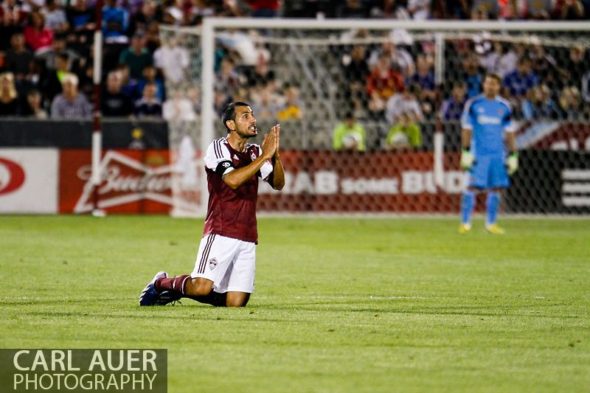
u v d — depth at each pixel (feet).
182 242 125.80
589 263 109.81
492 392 51.47
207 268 74.84
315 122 166.81
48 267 100.53
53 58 175.83
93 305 76.84
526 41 171.22
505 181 143.43
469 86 176.35
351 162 164.35
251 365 56.39
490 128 142.51
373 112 173.88
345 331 66.80
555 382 53.67
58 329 66.23
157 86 176.04
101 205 160.66
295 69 186.19
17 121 159.43
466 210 143.54
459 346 62.44
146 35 177.17
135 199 161.27
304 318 71.82
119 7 185.88
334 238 133.39
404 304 79.61
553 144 166.20
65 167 160.35
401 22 157.38
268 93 171.94
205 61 155.63
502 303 80.84
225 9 191.93
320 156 164.04
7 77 165.37
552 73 177.47
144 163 161.07
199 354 59.11
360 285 90.74
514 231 145.59
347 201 164.55
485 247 124.67
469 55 179.63
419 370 55.77
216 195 75.20
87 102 170.60
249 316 72.18
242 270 75.97
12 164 159.53
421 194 165.07
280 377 53.72
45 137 159.94
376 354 59.62
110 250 116.16
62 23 181.06
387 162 164.66
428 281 93.97
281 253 115.96
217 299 76.43
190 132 163.12
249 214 75.77
